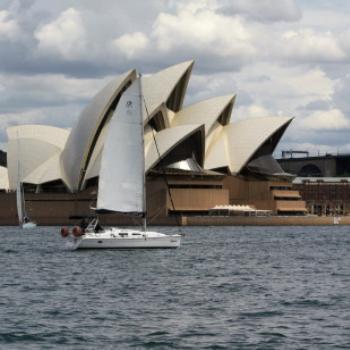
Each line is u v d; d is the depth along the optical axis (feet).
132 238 350.23
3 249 390.63
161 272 272.51
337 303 201.87
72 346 155.74
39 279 253.65
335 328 171.53
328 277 261.44
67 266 291.58
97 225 356.18
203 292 222.28
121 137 346.54
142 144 346.54
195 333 166.30
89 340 160.15
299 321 178.60
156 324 174.91
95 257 322.14
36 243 442.91
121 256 325.21
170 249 354.54
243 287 233.35
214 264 302.86
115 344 157.07
